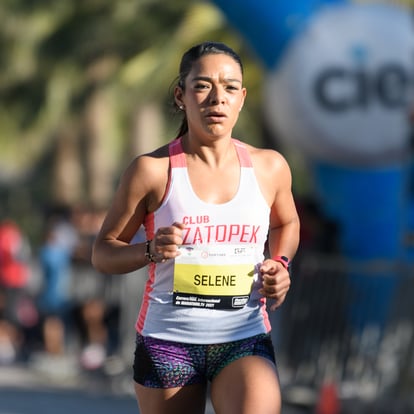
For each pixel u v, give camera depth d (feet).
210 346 33.19
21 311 108.27
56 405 78.64
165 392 33.60
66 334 105.70
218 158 32.91
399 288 66.69
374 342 67.67
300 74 76.13
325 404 68.74
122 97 130.21
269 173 33.42
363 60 76.13
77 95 143.64
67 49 133.69
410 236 74.08
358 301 68.69
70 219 99.81
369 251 80.23
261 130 113.91
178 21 109.09
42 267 98.94
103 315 95.14
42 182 218.38
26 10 140.15
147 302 33.71
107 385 88.99
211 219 32.60
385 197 79.92
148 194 32.86
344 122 76.38
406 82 76.38
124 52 125.18
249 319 33.42
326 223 79.66
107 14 125.70
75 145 182.70
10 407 77.20
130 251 32.30
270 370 32.71
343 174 80.12
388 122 76.43
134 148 157.89
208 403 75.77
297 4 76.54
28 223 210.59
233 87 32.60
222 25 103.71
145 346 33.63
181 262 32.60
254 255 33.14
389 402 66.39
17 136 171.63
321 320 70.90
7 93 157.69
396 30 76.79
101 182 174.09
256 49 78.02
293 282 73.00
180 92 33.42
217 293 32.76
